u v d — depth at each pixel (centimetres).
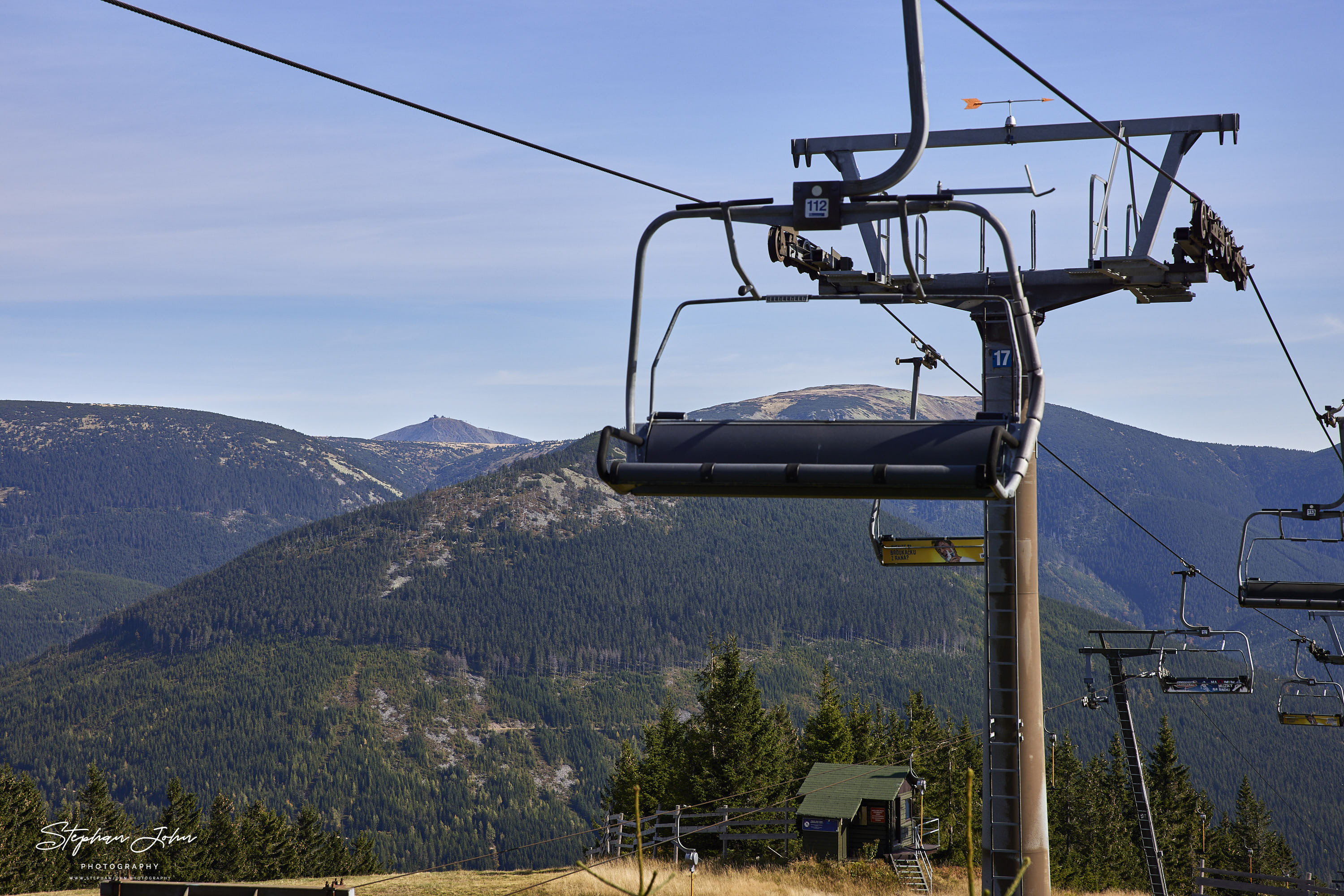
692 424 709
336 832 11025
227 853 9219
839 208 745
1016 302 713
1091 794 9288
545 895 3053
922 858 4284
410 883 3378
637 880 3256
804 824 4909
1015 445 648
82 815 9031
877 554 1839
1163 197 1486
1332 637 2714
